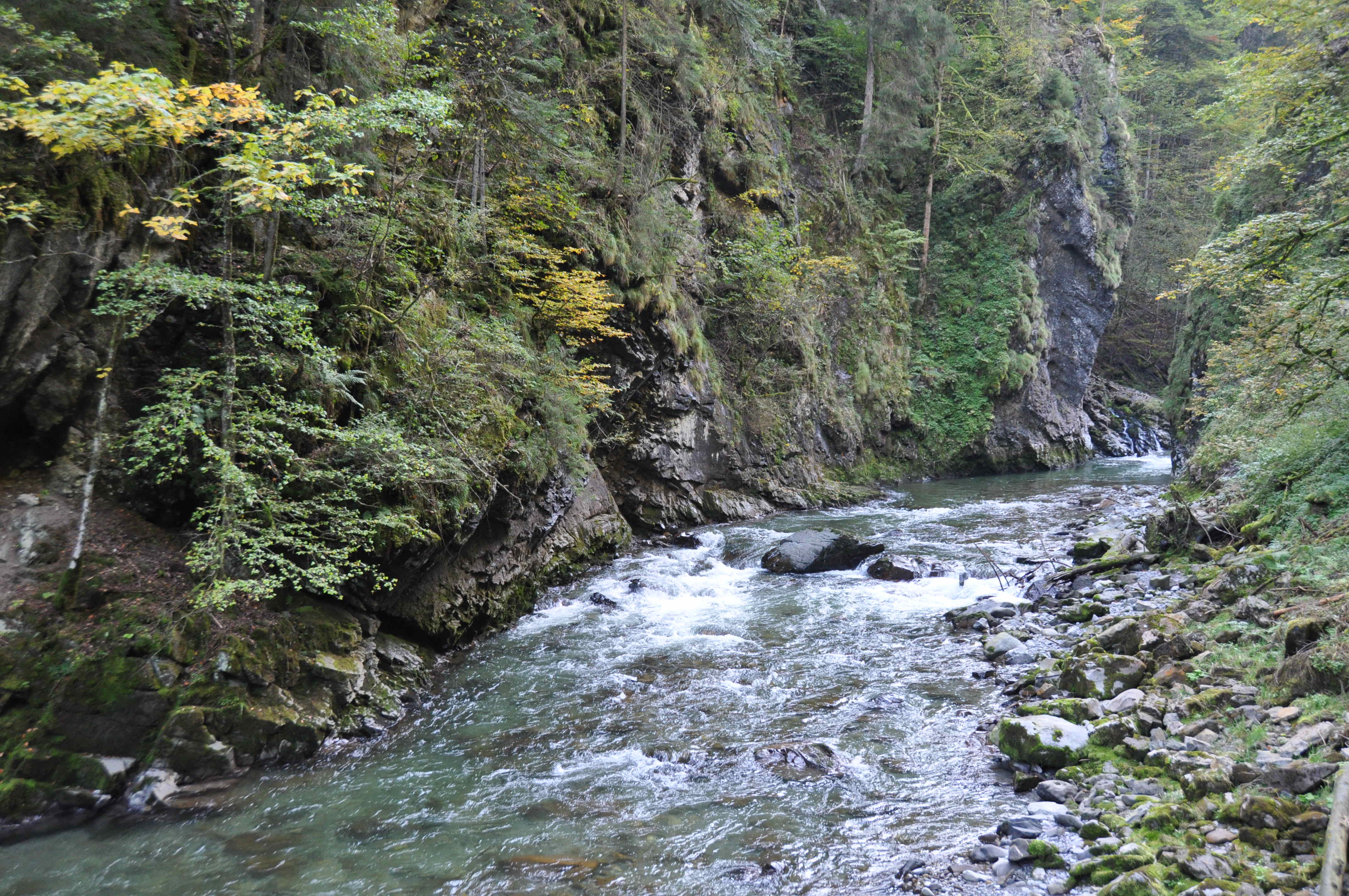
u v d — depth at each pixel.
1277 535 9.66
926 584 13.03
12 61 6.61
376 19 9.69
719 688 8.70
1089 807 5.58
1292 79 8.13
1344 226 7.80
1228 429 12.66
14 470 6.95
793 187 25.94
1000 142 32.19
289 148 6.85
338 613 8.27
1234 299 19.78
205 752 6.61
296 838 5.79
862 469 26.38
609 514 15.84
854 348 27.19
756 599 12.46
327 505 7.94
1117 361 44.03
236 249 8.35
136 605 6.88
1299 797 4.96
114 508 7.31
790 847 5.55
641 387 17.67
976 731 7.34
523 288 13.76
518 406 11.63
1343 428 9.87
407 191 10.44
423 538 8.63
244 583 6.81
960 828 5.65
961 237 32.34
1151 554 11.72
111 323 7.31
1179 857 4.67
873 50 30.25
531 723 7.87
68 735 6.29
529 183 13.87
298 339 7.60
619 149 17.09
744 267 21.80
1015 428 30.91
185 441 7.63
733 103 23.12
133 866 5.43
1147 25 47.81
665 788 6.51
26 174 6.76
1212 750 5.83
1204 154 42.66
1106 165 35.31
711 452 20.06
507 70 12.88
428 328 10.10
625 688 8.74
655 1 19.98
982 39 33.53
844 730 7.51
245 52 9.10
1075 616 10.19
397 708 8.02
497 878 5.27
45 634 6.45
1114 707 6.88
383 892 5.12
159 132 5.84
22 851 5.59
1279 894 4.22
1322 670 6.07
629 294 16.44
